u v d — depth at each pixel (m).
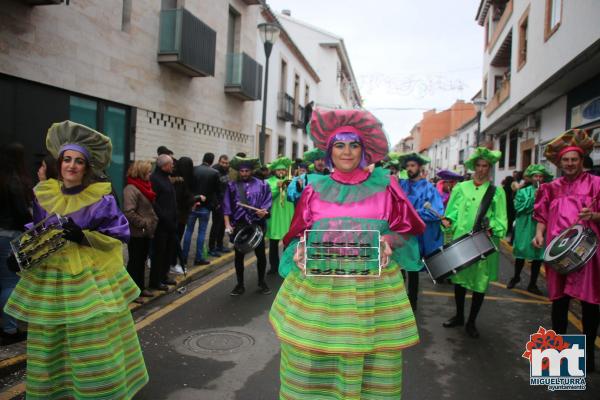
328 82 32.88
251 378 3.75
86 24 8.34
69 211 2.96
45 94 7.62
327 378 2.48
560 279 4.03
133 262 5.68
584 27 9.23
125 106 9.65
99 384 2.79
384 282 2.50
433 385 3.74
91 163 3.11
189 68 11.08
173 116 11.31
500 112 18.03
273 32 11.39
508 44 18.34
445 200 10.00
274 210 7.58
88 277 2.85
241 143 15.64
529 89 13.42
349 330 2.36
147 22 10.12
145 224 5.48
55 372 2.87
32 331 2.84
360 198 2.62
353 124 2.68
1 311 4.13
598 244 3.85
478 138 18.38
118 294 2.99
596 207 3.96
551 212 4.25
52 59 7.63
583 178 4.12
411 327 2.50
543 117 13.82
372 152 2.72
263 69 17.73
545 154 4.34
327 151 2.77
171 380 3.69
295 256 2.52
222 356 4.18
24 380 3.61
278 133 20.69
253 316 5.36
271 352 4.29
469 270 4.87
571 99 11.38
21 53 7.06
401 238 2.68
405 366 4.12
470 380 3.84
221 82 13.77
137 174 5.53
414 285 5.77
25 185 4.08
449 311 5.86
